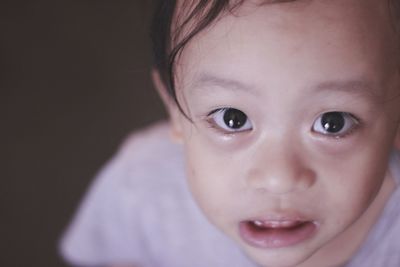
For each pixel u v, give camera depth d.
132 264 0.52
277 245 0.35
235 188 0.34
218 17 0.31
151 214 0.49
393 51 0.32
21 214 0.68
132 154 0.50
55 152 0.71
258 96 0.31
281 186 0.32
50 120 0.73
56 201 0.69
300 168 0.32
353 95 0.31
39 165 0.71
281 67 0.31
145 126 0.73
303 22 0.30
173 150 0.49
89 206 0.52
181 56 0.33
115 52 0.76
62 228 0.68
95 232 0.52
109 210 0.51
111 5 0.79
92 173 0.71
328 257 0.41
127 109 0.74
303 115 0.31
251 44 0.31
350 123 0.32
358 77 0.31
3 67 0.76
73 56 0.77
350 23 0.31
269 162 0.32
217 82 0.32
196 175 0.36
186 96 0.34
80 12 0.79
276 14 0.30
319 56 0.30
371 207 0.40
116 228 0.51
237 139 0.33
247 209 0.34
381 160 0.34
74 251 0.53
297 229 0.35
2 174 0.70
